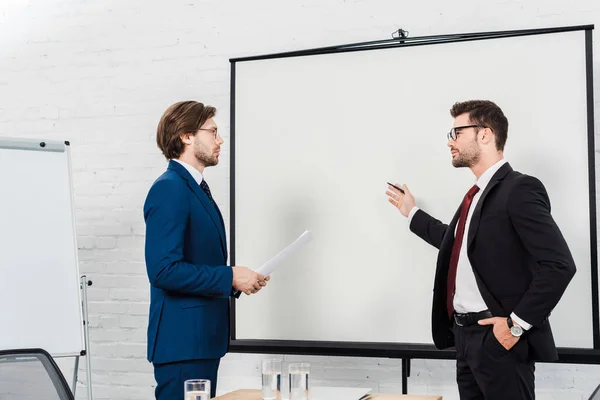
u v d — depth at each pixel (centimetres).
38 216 325
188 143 276
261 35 389
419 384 356
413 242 335
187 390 195
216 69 397
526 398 243
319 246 350
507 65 325
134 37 414
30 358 206
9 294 312
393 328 336
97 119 418
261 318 357
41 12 432
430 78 336
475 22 351
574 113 315
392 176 339
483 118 268
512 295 244
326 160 351
